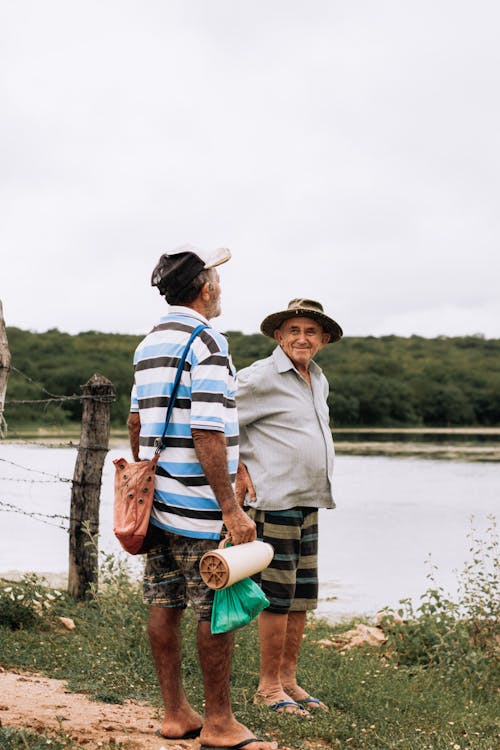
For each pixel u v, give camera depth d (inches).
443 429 2524.6
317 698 197.2
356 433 2214.6
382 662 263.7
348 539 516.7
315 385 195.8
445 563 442.0
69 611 255.3
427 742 174.4
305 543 191.6
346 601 361.1
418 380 2874.0
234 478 142.0
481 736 190.4
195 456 138.7
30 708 156.8
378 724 182.7
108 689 178.5
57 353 2647.6
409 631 289.7
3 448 1106.7
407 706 205.0
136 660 203.5
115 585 266.8
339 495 758.5
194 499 138.3
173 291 145.9
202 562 133.8
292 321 193.3
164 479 138.9
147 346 143.6
